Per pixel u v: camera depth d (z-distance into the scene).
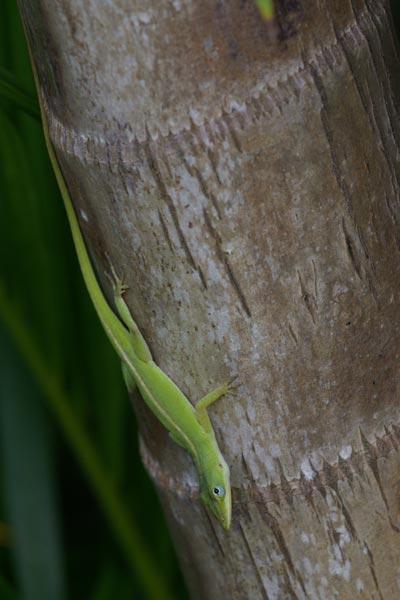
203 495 0.80
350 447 0.78
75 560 1.00
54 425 0.98
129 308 0.78
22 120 0.85
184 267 0.77
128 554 0.93
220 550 0.81
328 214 0.76
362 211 0.77
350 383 0.78
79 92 0.76
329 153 0.76
